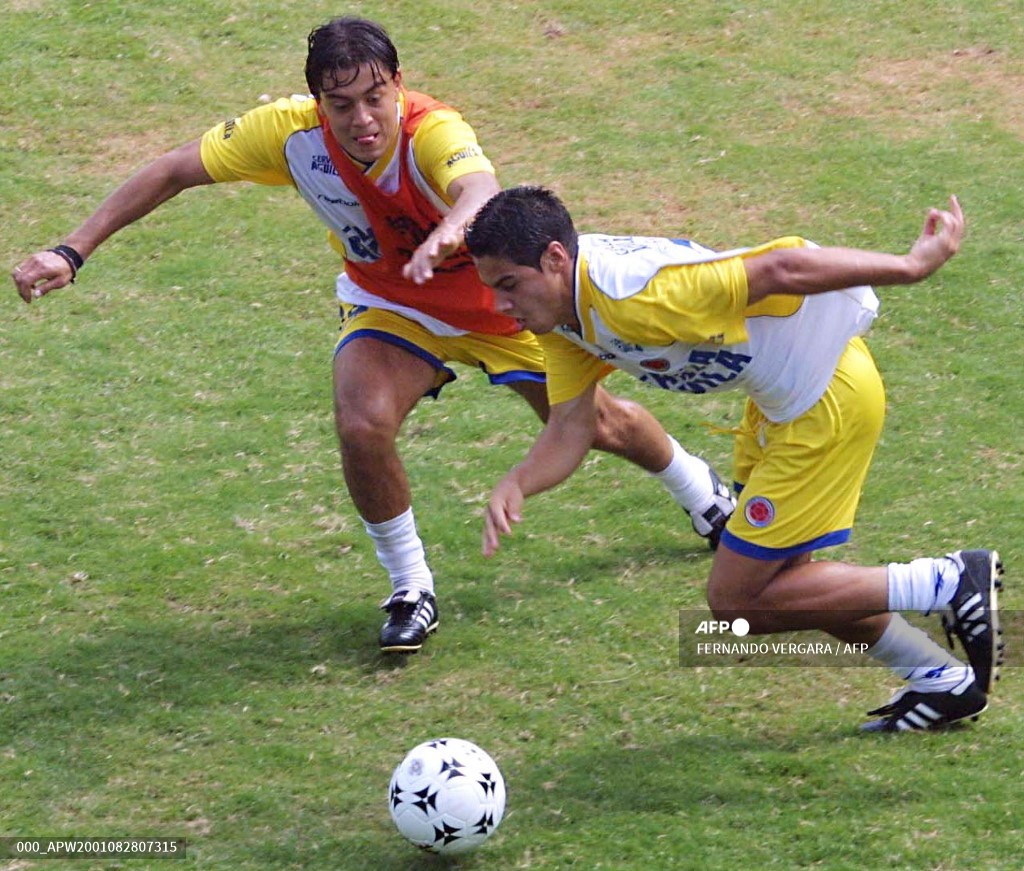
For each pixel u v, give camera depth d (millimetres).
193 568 20656
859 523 21078
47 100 34625
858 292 15602
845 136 33188
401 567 18938
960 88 35156
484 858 14781
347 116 16797
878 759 16047
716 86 35438
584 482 22750
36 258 17906
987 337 25969
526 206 14297
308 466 23234
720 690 17719
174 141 33250
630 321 14414
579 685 17938
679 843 14789
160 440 23891
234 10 38594
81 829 15547
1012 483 21875
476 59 36656
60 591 20109
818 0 39531
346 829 15445
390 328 18547
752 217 30047
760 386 15508
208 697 17906
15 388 25156
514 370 18938
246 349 26516
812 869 14305
